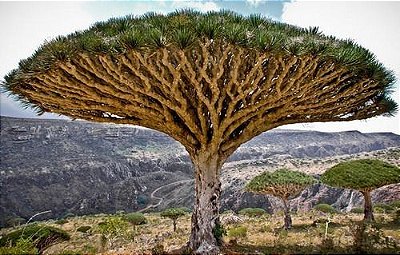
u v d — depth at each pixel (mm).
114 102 7969
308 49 6691
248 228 16141
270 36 6527
